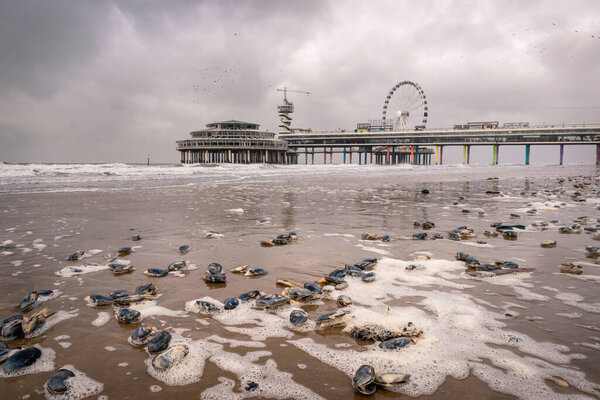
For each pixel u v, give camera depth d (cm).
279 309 352
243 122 12625
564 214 945
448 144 14100
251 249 583
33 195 1373
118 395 220
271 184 2186
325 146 15962
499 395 216
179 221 845
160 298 378
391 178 2950
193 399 216
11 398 215
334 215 945
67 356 264
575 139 12725
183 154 13562
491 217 911
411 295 382
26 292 391
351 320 320
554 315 329
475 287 406
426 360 256
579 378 231
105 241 636
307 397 218
